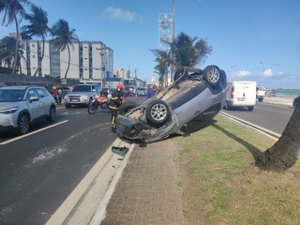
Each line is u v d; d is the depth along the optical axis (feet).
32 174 20.97
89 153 26.99
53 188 18.37
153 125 29.96
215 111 34.94
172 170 20.35
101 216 13.74
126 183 17.89
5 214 14.93
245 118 58.34
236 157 21.53
